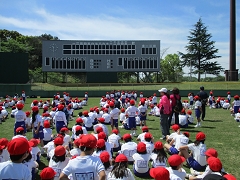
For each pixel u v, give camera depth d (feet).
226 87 136.26
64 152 17.80
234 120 53.16
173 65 236.22
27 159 18.85
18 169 11.32
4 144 19.57
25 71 131.44
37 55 244.22
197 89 130.00
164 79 219.61
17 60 130.31
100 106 83.61
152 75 226.17
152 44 149.07
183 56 231.09
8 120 55.11
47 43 147.74
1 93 124.36
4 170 11.21
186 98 116.06
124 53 150.20
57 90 129.39
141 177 21.53
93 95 129.59
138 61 150.20
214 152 16.81
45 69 148.36
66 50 149.07
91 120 41.42
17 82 130.52
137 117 47.44
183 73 208.23
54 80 206.18
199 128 43.70
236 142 33.53
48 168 14.02
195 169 22.03
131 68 150.61
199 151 21.85
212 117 57.82
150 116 61.31
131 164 24.75
